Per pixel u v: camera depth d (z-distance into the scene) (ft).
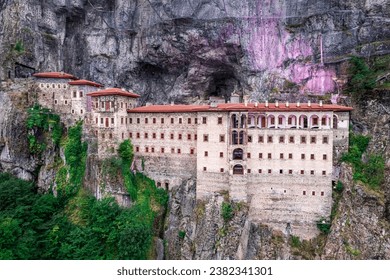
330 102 229.04
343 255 185.88
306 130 199.21
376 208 195.42
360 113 220.02
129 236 189.88
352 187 199.21
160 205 221.05
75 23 290.35
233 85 284.61
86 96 244.01
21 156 243.81
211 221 195.21
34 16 275.59
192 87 282.56
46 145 241.96
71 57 291.17
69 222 209.67
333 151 210.38
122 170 217.97
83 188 221.87
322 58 242.99
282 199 201.26
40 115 243.81
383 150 207.62
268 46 248.32
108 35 286.05
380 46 235.81
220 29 251.19
